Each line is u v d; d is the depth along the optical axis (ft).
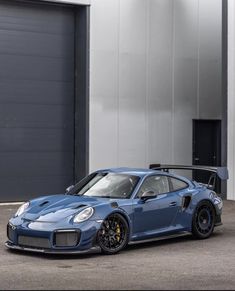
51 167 58.75
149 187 34.01
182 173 64.44
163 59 63.00
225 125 57.57
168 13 63.26
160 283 23.88
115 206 31.35
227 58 57.31
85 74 58.44
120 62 60.34
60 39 59.11
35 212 31.40
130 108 61.00
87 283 23.81
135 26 61.11
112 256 30.58
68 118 59.67
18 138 56.90
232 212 49.70
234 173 57.11
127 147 60.90
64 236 29.53
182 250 32.60
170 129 63.62
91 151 58.90
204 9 65.51
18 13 56.80
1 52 56.03
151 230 33.32
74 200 32.19
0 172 55.88
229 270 26.96
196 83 65.16
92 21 58.75
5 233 38.58
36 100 57.88
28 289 22.70
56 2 57.36
